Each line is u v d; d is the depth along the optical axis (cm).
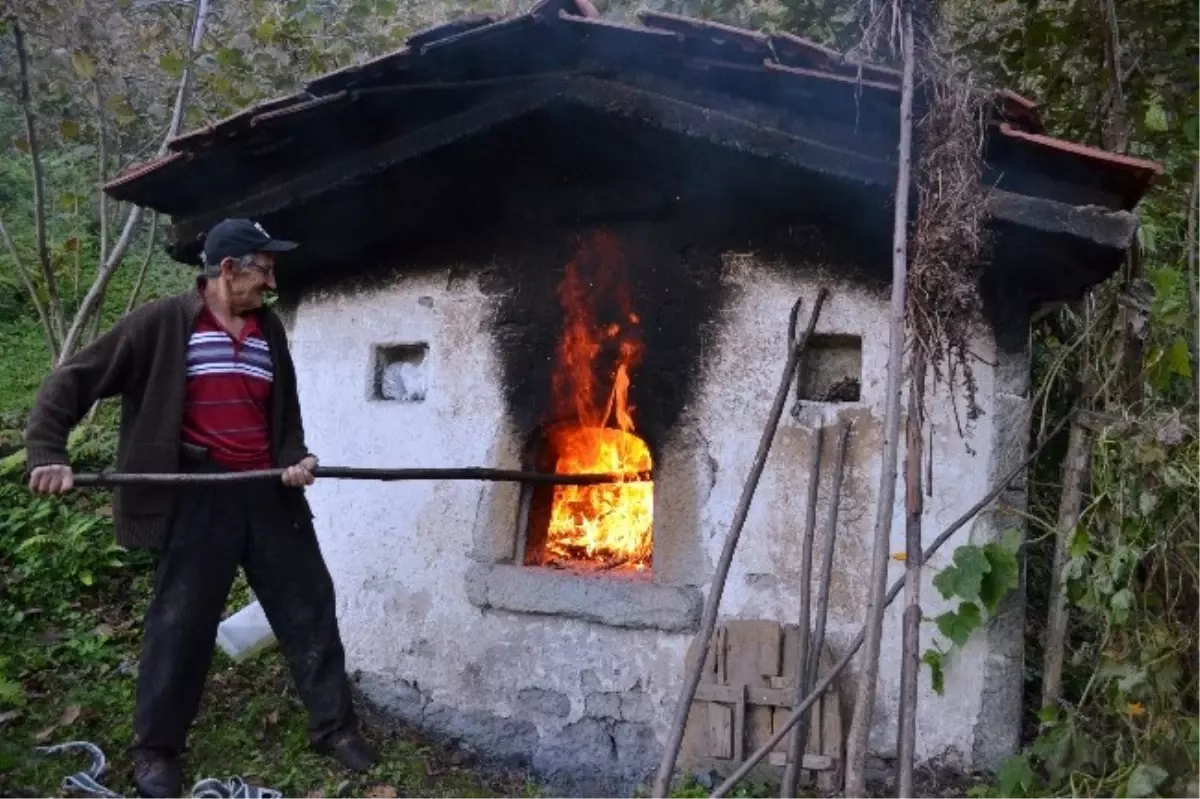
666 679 393
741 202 385
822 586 353
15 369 794
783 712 374
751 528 387
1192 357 426
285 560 366
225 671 437
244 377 354
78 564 505
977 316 371
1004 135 317
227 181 422
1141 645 330
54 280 669
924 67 309
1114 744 343
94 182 869
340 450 459
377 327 454
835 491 361
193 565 346
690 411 396
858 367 385
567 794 394
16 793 337
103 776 355
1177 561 341
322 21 668
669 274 401
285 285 484
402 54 348
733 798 360
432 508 435
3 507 548
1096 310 397
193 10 674
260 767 374
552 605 406
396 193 406
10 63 658
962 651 368
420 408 439
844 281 380
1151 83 461
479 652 421
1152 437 327
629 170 391
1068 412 393
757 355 389
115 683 420
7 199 1005
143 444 337
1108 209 320
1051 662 369
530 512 429
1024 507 367
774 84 333
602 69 350
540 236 420
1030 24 462
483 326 428
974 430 369
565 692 407
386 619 442
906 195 287
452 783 389
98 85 641
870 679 267
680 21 328
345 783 369
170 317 344
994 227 332
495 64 352
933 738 368
